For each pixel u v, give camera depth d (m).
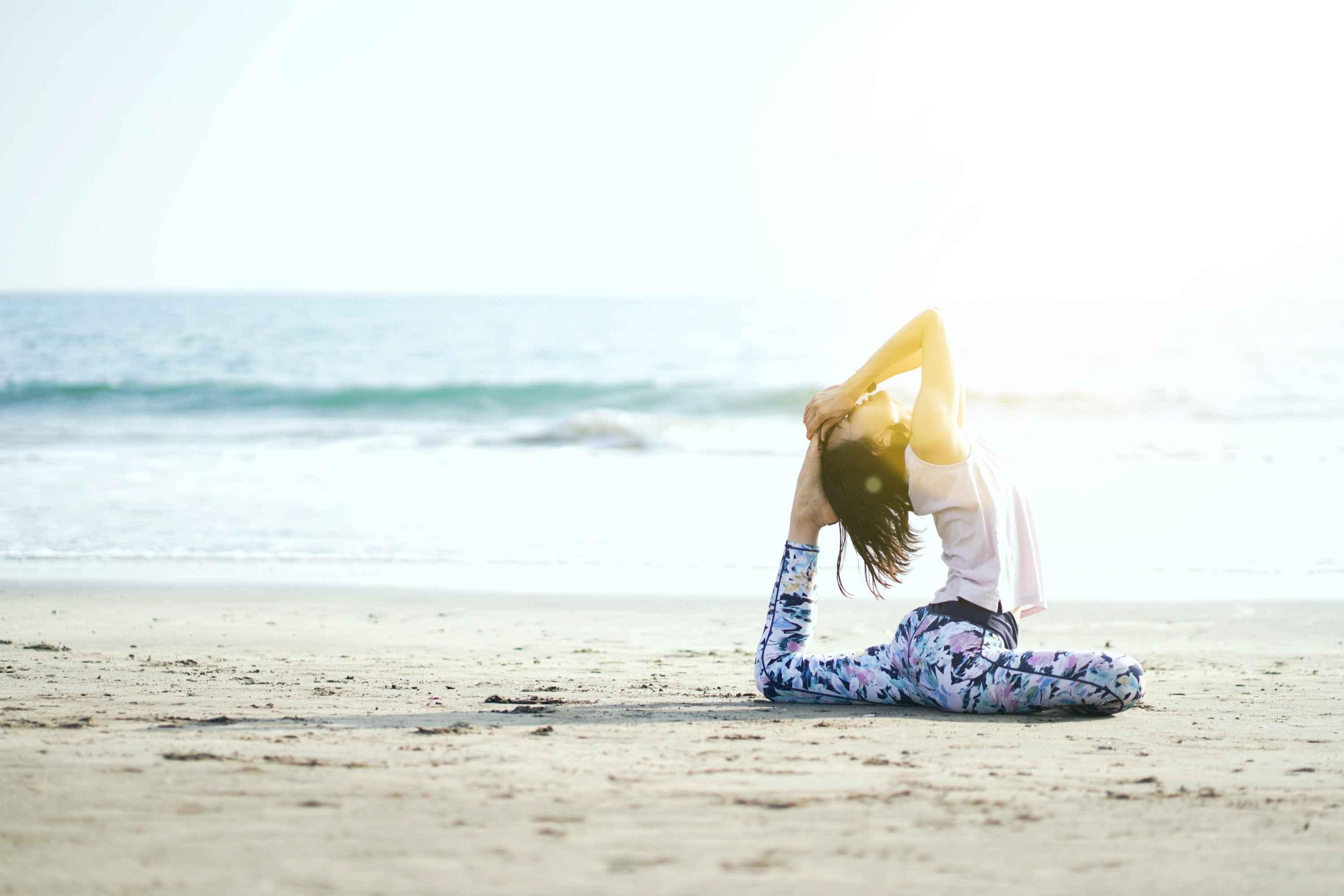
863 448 3.67
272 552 9.05
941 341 3.62
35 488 12.81
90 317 74.88
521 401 26.50
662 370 36.41
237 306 106.50
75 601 6.94
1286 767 2.85
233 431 21.69
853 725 3.32
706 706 3.74
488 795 2.40
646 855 2.00
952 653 3.51
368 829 2.13
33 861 1.92
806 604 3.89
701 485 13.83
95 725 3.21
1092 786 2.59
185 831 2.10
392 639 5.79
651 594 7.53
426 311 93.75
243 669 4.64
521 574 8.26
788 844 2.09
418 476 14.53
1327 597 7.43
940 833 2.18
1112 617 6.78
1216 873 1.97
